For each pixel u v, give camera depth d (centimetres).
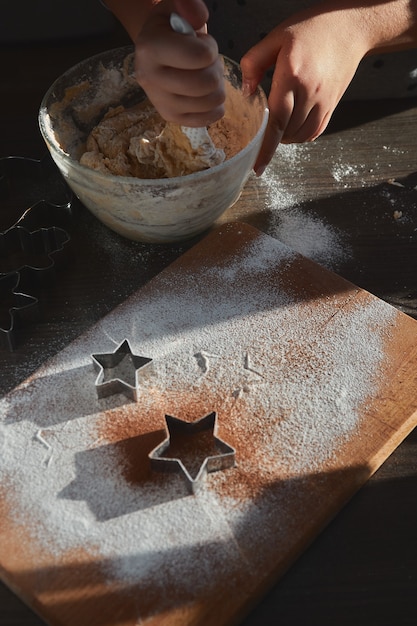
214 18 104
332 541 68
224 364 77
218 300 82
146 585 64
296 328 79
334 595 65
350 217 91
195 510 68
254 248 86
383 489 71
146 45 73
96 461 71
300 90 87
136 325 80
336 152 97
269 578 65
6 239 86
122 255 87
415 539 68
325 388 75
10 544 66
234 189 82
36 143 98
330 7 95
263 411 74
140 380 76
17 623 65
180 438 73
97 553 66
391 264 86
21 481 70
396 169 95
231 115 90
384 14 96
